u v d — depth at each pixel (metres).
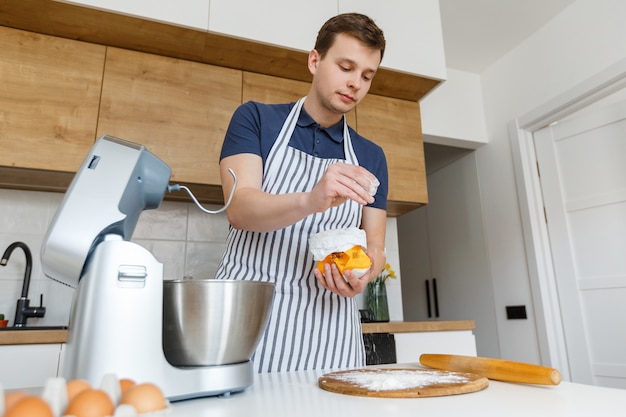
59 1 1.46
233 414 0.41
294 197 0.70
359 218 1.02
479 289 2.86
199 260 1.93
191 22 1.61
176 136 1.70
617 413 0.41
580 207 2.28
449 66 2.84
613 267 2.12
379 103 2.12
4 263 1.58
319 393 0.51
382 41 0.88
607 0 2.11
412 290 3.58
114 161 0.49
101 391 0.32
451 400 0.47
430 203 3.43
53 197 1.79
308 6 1.81
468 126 2.81
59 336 1.25
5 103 1.51
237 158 0.87
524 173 2.53
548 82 2.42
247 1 1.71
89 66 1.64
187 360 0.49
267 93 1.89
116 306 0.44
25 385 1.19
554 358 2.29
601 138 2.22
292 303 0.84
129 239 0.53
